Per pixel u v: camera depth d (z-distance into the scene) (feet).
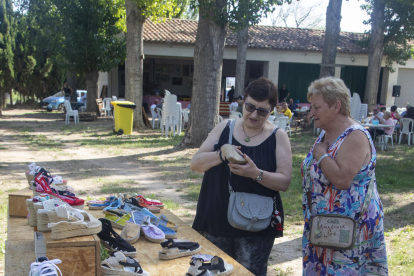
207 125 38.52
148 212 10.00
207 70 37.29
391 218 20.25
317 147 7.59
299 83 87.71
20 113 81.66
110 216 9.73
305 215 7.91
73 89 88.12
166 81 97.19
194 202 21.88
